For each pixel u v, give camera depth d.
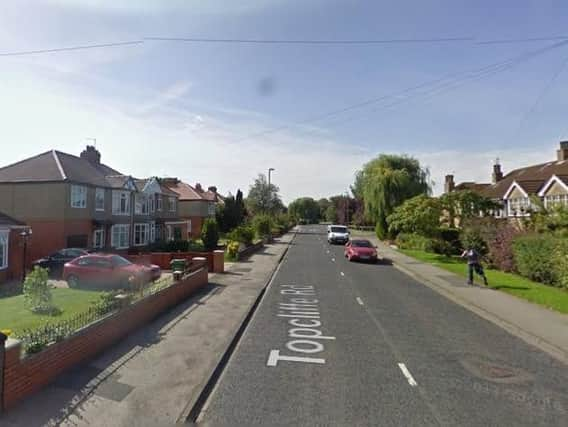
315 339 9.10
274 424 5.25
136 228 34.97
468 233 26.48
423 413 5.61
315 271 21.00
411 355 8.07
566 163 35.16
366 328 10.09
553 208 20.38
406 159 45.22
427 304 13.10
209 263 20.86
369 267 23.06
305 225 107.38
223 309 11.76
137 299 9.91
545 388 6.53
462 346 8.71
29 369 5.73
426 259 26.36
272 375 6.95
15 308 12.12
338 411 5.63
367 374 7.03
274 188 62.84
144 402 5.69
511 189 35.16
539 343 9.01
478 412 5.67
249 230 32.88
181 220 45.97
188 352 7.87
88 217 27.91
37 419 5.11
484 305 12.55
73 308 12.05
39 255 25.20
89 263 16.28
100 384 6.23
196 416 5.45
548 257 16.39
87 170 30.38
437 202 28.89
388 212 40.53
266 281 17.39
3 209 25.67
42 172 26.22
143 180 37.94
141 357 7.53
